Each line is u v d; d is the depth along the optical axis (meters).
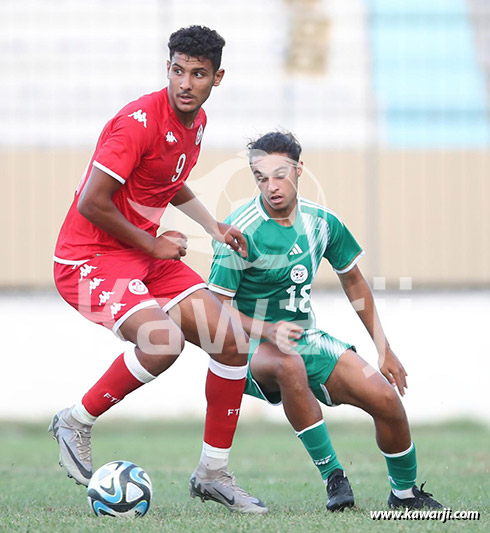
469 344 50.38
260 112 58.44
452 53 59.50
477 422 46.62
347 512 15.16
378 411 15.70
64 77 59.66
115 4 60.66
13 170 58.38
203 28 14.86
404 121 57.88
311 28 60.53
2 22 60.34
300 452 29.80
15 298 51.22
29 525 13.20
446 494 17.58
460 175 56.97
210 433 15.90
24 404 50.09
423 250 56.53
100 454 28.48
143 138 14.86
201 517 14.33
